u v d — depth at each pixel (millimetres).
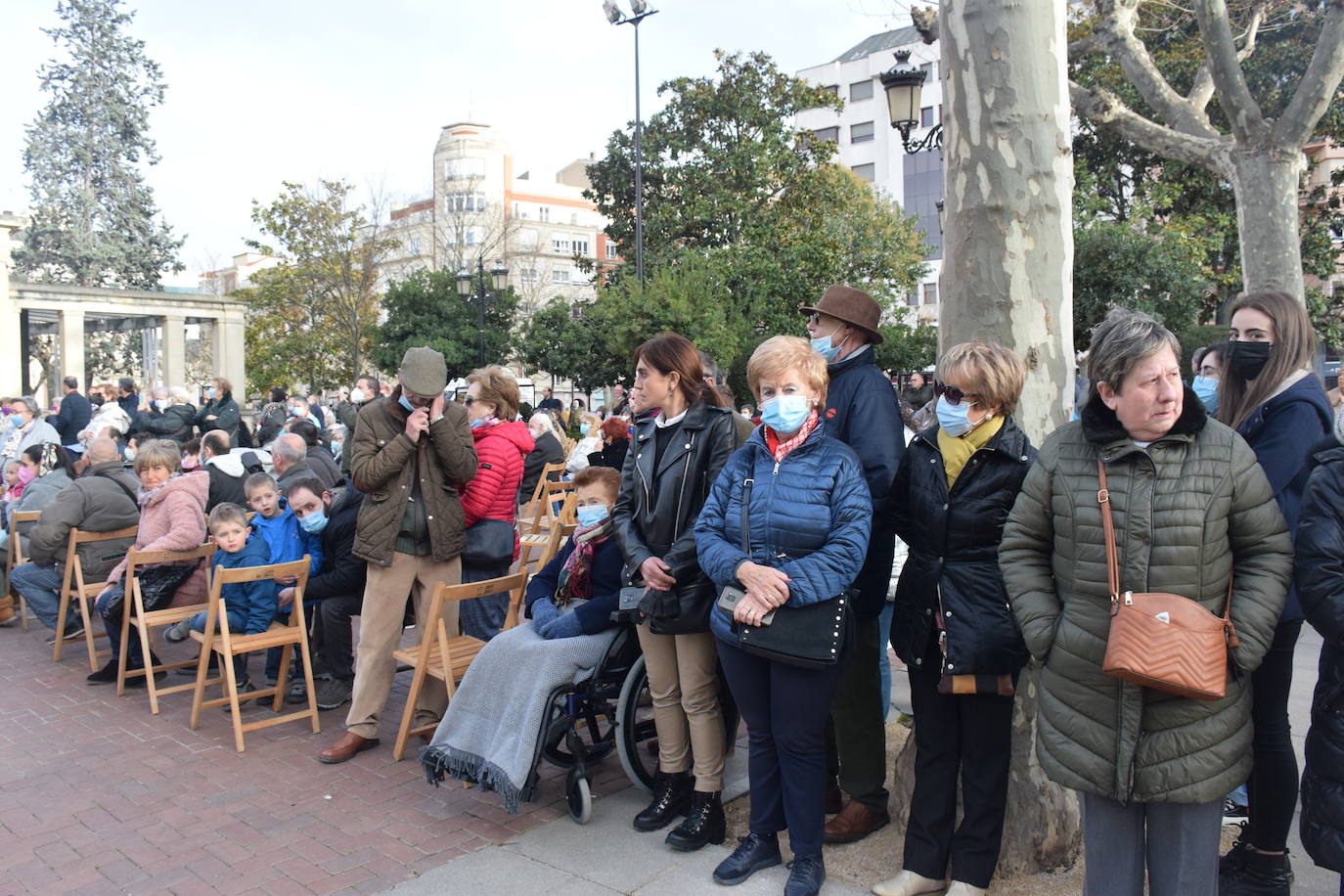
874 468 3393
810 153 29984
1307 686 5336
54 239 38375
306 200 36625
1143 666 2246
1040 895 3209
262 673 6320
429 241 59469
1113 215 25203
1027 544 2654
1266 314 3291
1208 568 2357
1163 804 2434
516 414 5539
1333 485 2432
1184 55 19750
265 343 40688
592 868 3543
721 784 3801
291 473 6836
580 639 4027
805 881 3229
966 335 3445
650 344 3902
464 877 3484
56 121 39594
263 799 4270
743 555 3215
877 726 3744
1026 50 3295
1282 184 9688
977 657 2938
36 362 38344
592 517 4438
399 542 4812
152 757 4824
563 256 65125
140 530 6004
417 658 4762
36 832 3941
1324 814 2426
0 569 7785
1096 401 2525
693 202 28547
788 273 27109
